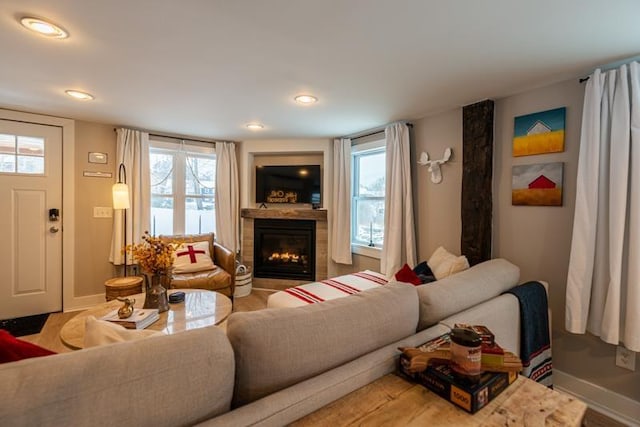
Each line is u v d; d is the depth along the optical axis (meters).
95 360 0.68
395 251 3.14
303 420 0.84
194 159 4.18
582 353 2.04
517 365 0.98
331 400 0.91
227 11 1.37
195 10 1.37
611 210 1.79
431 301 1.40
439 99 2.51
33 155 3.11
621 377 1.88
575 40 1.60
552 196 2.16
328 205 4.16
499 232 2.49
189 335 0.81
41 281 3.21
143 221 3.63
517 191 2.35
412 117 3.05
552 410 0.88
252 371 0.88
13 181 3.04
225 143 4.23
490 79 2.11
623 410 1.87
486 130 2.45
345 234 3.98
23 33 1.56
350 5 1.33
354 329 1.08
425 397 0.94
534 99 2.26
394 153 3.20
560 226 2.13
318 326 1.01
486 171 2.46
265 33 1.55
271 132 3.80
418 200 3.14
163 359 0.73
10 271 3.07
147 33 1.56
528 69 1.95
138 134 3.58
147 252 2.13
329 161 4.16
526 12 1.37
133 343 0.75
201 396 0.75
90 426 0.63
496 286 1.77
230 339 0.91
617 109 1.79
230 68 1.97
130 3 1.32
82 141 3.35
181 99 2.57
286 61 1.86
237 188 4.36
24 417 0.58
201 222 4.25
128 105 2.75
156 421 0.69
